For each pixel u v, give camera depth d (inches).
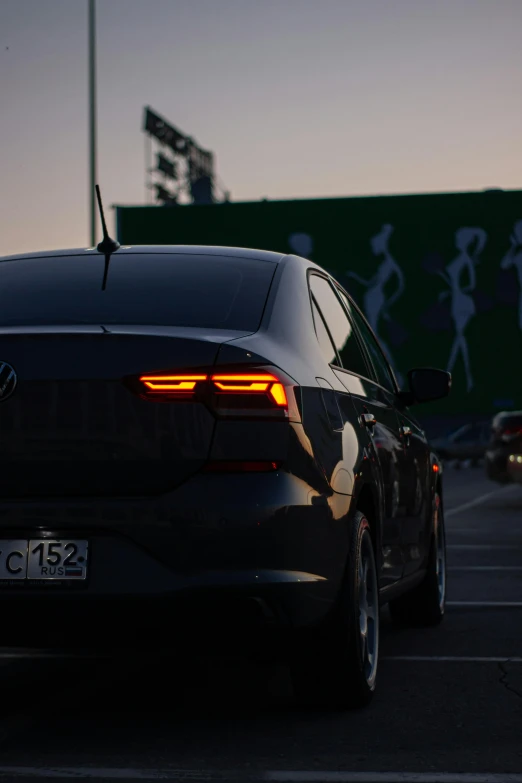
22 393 195.0
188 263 240.4
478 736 206.7
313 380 215.5
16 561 193.0
